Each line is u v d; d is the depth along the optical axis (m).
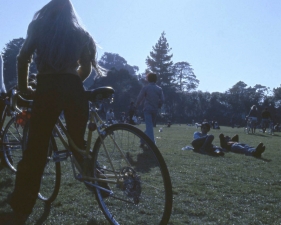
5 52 97.44
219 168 7.57
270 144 15.41
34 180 3.81
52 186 4.60
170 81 116.75
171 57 118.06
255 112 28.52
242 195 5.41
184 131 27.00
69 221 3.95
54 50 3.60
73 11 3.79
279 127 45.75
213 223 4.12
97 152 3.95
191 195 5.22
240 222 4.21
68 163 7.09
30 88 4.06
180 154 9.46
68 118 3.80
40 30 3.66
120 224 3.79
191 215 4.37
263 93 118.38
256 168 7.86
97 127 3.92
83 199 4.71
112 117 33.91
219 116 102.19
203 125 10.55
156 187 3.65
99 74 4.06
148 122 9.96
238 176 6.83
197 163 8.12
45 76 3.69
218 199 5.09
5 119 5.69
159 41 118.06
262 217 4.42
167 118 94.38
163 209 3.54
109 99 3.88
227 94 105.62
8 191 4.90
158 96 10.05
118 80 95.75
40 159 3.78
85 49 3.79
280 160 9.27
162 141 14.22
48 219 4.00
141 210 3.78
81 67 3.88
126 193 3.76
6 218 3.97
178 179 6.27
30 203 3.85
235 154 9.93
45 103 3.67
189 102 105.06
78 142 3.92
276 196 5.45
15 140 5.53
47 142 3.78
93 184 3.98
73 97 3.69
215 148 9.84
